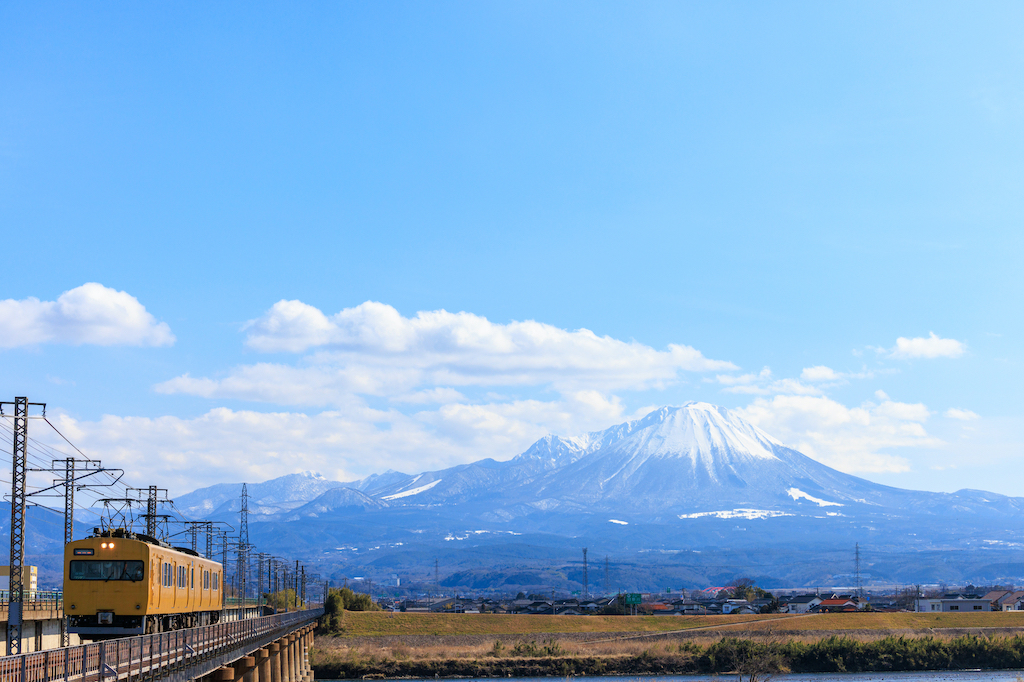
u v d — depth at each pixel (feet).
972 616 636.07
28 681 93.97
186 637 153.07
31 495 172.86
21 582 155.74
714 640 573.74
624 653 535.19
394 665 517.55
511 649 557.33
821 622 619.26
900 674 489.67
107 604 188.44
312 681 464.65
